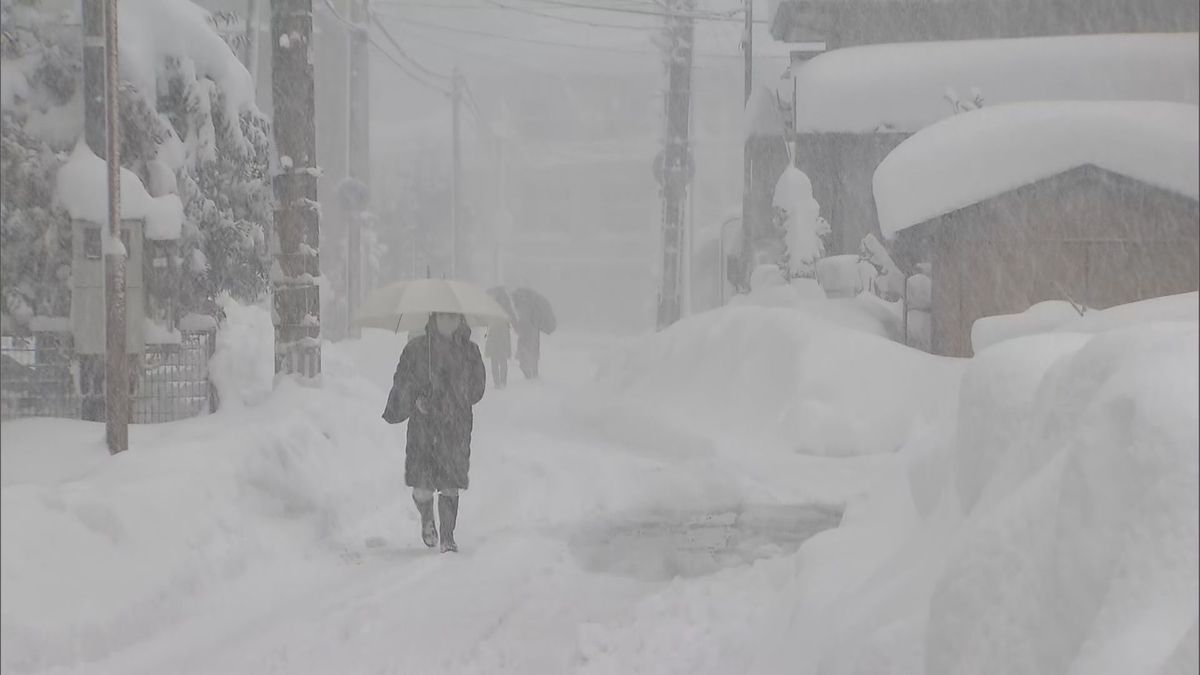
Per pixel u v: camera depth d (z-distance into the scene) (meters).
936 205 57.59
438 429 27.94
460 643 19.95
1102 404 10.29
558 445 46.38
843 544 19.50
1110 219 56.50
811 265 73.50
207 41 36.31
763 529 30.11
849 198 81.88
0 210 31.36
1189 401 9.59
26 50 32.09
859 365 46.16
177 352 36.78
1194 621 8.62
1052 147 56.25
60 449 26.47
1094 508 9.95
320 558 26.47
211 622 21.16
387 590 23.64
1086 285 56.81
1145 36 78.69
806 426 42.62
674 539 28.94
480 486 37.31
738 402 48.19
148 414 36.38
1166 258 55.78
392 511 32.28
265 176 39.38
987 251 58.03
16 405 31.88
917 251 64.12
